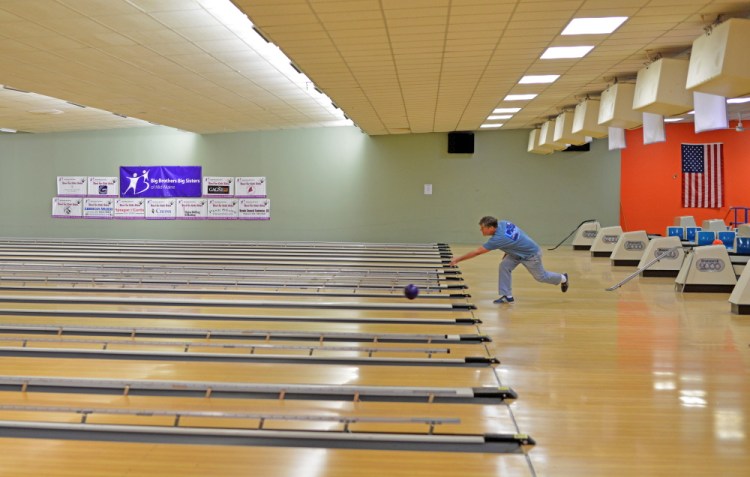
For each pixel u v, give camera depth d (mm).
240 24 7402
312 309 7484
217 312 7270
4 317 6969
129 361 5109
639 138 17203
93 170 18844
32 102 13391
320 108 14414
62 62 9141
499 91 10930
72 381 4418
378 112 13391
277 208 18375
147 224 18781
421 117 14320
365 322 6676
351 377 4648
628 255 12406
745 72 6227
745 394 4250
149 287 9102
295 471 3055
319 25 6551
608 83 10273
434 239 18000
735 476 3016
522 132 17609
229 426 3625
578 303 7891
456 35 7016
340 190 18172
